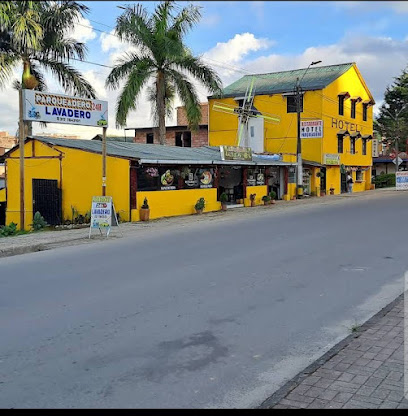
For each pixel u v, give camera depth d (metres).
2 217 23.22
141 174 19.80
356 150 41.94
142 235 14.93
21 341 5.54
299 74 39.47
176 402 4.07
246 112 35.38
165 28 25.39
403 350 4.91
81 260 10.73
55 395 4.21
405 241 12.22
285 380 4.47
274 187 30.67
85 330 5.87
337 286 7.85
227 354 5.10
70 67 22.66
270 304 6.88
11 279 8.87
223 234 14.46
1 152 41.56
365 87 43.16
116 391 4.28
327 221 17.25
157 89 26.66
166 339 5.53
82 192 20.36
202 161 21.69
